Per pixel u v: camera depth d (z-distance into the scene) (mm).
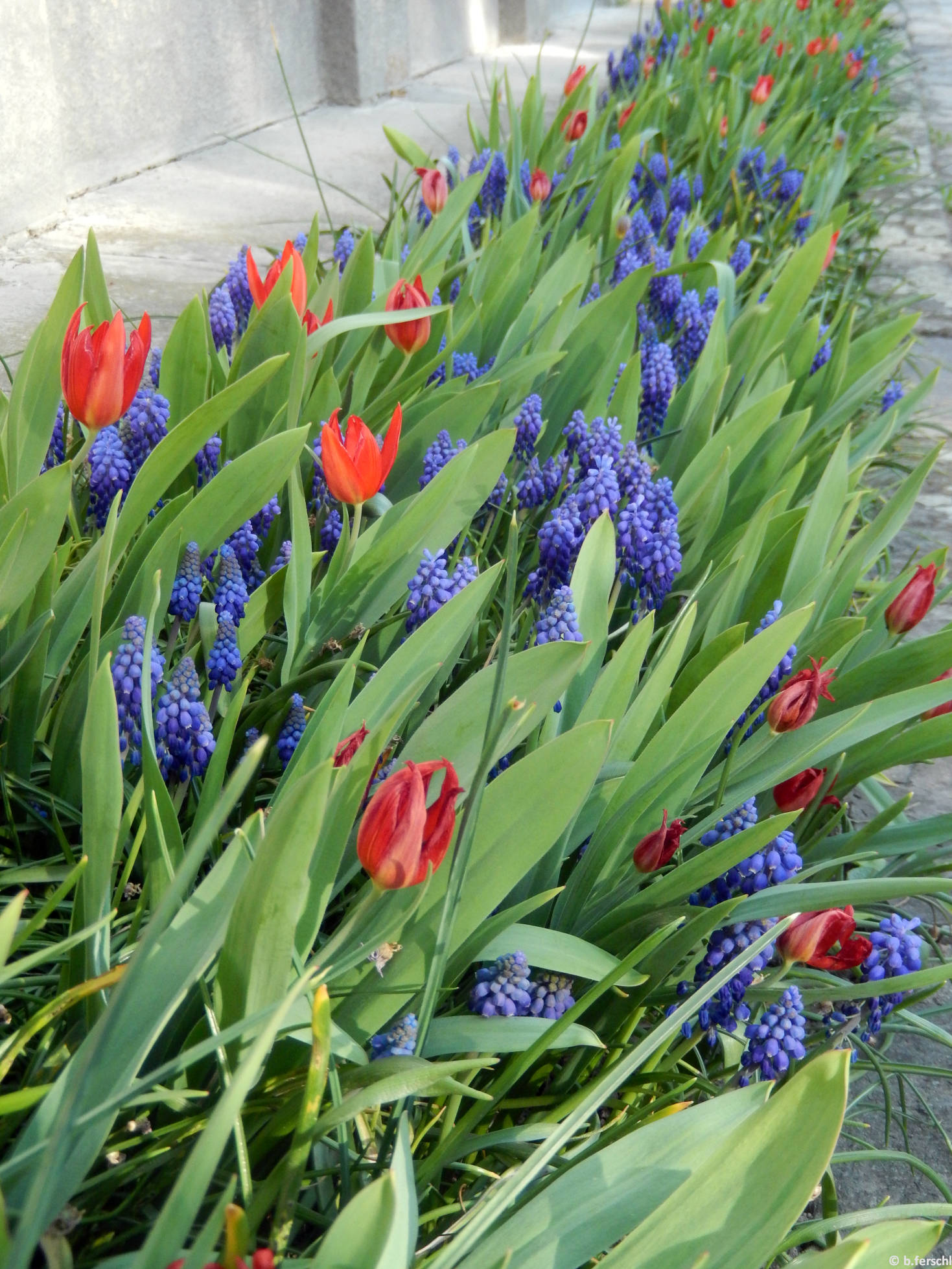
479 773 1052
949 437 3922
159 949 995
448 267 3439
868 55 10281
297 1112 1067
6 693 1611
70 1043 1140
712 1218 901
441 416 2068
